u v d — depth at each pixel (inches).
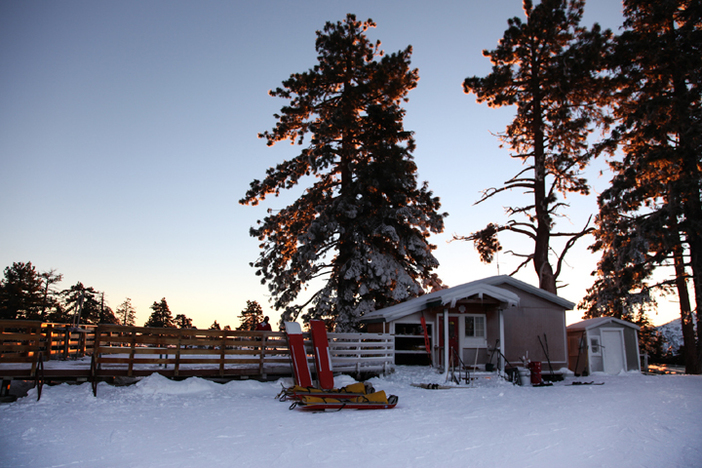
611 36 1160.8
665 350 1814.7
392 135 1208.2
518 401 544.4
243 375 645.9
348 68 1230.9
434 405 516.1
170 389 565.3
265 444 328.2
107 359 561.0
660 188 989.8
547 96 1268.5
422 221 1148.5
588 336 950.4
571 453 306.2
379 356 804.6
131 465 276.5
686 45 976.3
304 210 1203.9
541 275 1243.8
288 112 1223.5
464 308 844.0
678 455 302.2
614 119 1171.3
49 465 275.3
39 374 508.1
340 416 441.4
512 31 1254.3
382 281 1070.4
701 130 917.2
